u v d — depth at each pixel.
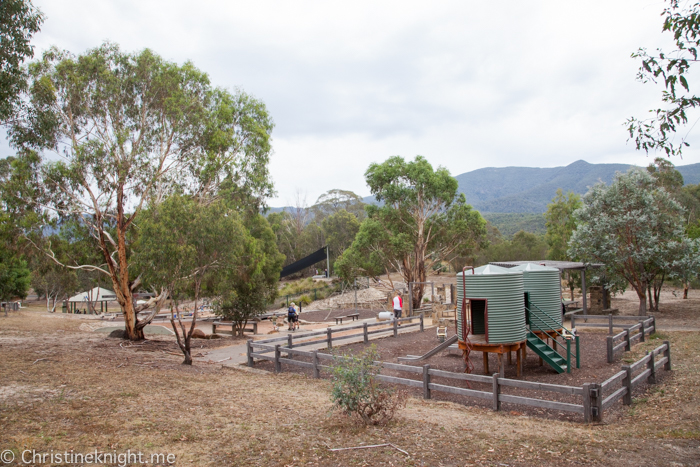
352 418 7.58
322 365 12.13
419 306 34.03
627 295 35.44
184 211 13.60
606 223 21.42
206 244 13.70
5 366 10.53
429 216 36.22
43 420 6.62
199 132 19.33
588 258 22.56
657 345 14.67
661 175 47.50
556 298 14.15
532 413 8.54
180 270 13.23
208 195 20.28
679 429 6.79
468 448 6.13
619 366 12.43
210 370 13.44
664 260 21.11
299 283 58.84
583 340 16.98
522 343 12.39
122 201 18.36
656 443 6.18
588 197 23.80
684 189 53.41
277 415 7.84
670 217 21.58
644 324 16.27
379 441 6.39
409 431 6.89
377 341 18.84
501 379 8.47
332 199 85.50
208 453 5.78
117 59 18.66
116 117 18.61
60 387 8.73
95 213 17.89
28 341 16.05
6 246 17.00
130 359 13.71
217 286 16.42
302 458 5.70
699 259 20.22
